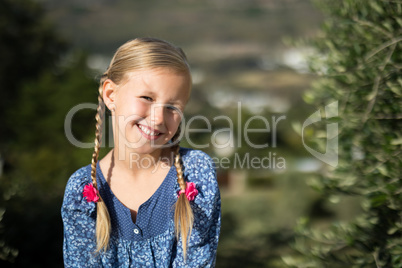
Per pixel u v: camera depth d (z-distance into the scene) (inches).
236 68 1744.6
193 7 2172.7
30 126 887.1
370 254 87.3
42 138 879.7
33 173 595.5
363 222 89.3
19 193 189.9
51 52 1087.0
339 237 93.7
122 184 66.7
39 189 259.8
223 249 369.4
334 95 91.9
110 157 68.5
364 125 86.6
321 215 602.2
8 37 1018.7
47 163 605.6
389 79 85.0
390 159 79.7
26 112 892.0
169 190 66.6
